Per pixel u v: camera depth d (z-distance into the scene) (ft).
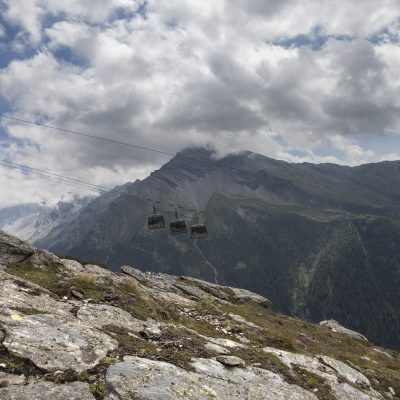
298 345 102.42
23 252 102.78
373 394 79.92
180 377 49.42
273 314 180.96
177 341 66.33
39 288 77.20
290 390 60.39
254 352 74.59
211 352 65.57
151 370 49.16
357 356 117.19
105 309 73.67
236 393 51.16
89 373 47.06
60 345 51.37
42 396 40.47
